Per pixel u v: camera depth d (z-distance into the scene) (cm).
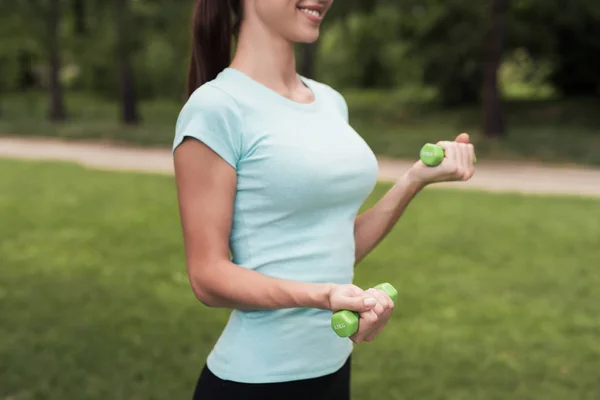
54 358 423
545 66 2289
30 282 589
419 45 2327
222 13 152
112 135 1892
